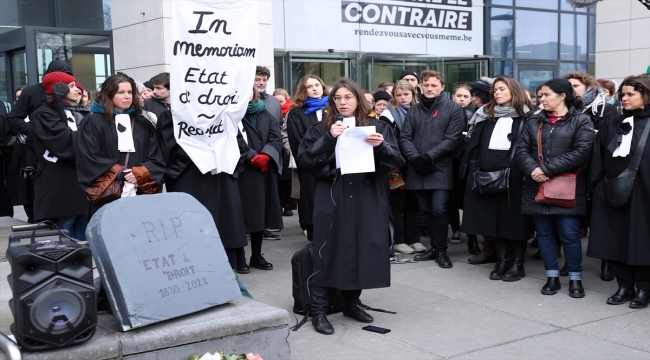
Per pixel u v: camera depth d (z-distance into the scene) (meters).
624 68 16.23
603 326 4.68
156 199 3.62
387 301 5.37
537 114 5.53
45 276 2.95
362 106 4.56
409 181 6.58
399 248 7.17
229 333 3.47
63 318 2.97
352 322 4.82
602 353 4.14
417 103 6.59
